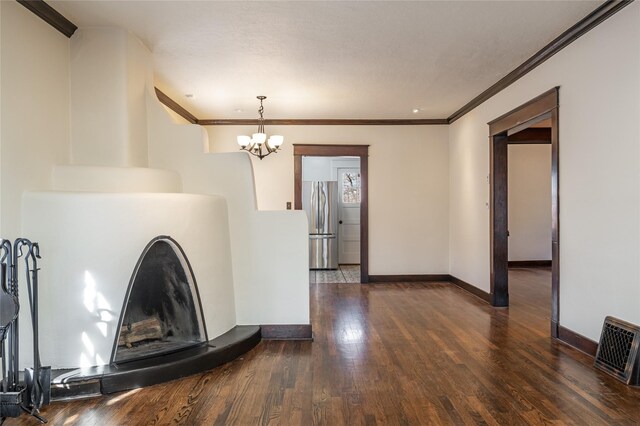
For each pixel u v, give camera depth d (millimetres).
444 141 7059
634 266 2967
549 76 3975
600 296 3311
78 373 2779
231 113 6488
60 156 3283
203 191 3971
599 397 2676
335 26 3443
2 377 2643
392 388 2844
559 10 3195
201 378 3045
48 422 2402
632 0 2941
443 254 7094
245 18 3287
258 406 2592
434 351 3592
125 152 3461
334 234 9070
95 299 2908
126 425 2365
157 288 3168
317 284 7008
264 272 4004
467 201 6207
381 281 7086
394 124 7027
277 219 4000
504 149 5246
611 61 3154
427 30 3531
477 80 4922
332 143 6988
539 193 8789
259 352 3615
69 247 2881
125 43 3449
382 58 4180
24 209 2865
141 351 3072
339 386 2883
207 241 3529
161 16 3246
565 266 3750
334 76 4730
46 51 3113
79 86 3426
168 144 3930
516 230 8789
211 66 4371
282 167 6957
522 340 3879
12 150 2764
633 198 2971
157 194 3139
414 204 7070
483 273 5645
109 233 2947
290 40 3723
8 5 2709
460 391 2783
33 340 2566
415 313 4965
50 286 2863
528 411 2498
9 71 2729
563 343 3768
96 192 2982
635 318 2965
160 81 4863
